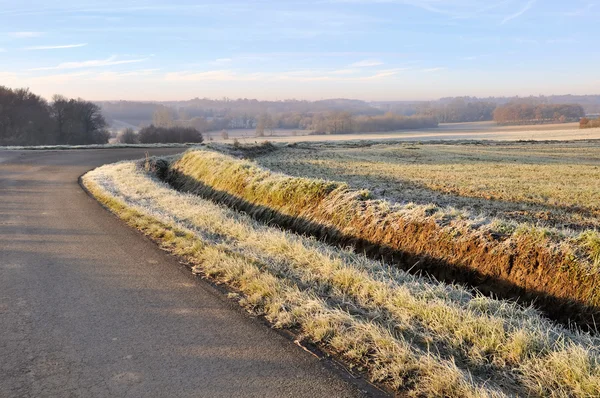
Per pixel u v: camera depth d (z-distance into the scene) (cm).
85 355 392
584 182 1862
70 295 536
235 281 581
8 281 585
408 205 789
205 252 682
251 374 363
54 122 7544
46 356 390
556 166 2538
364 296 517
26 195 1359
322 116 13925
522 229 604
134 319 468
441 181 1900
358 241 800
